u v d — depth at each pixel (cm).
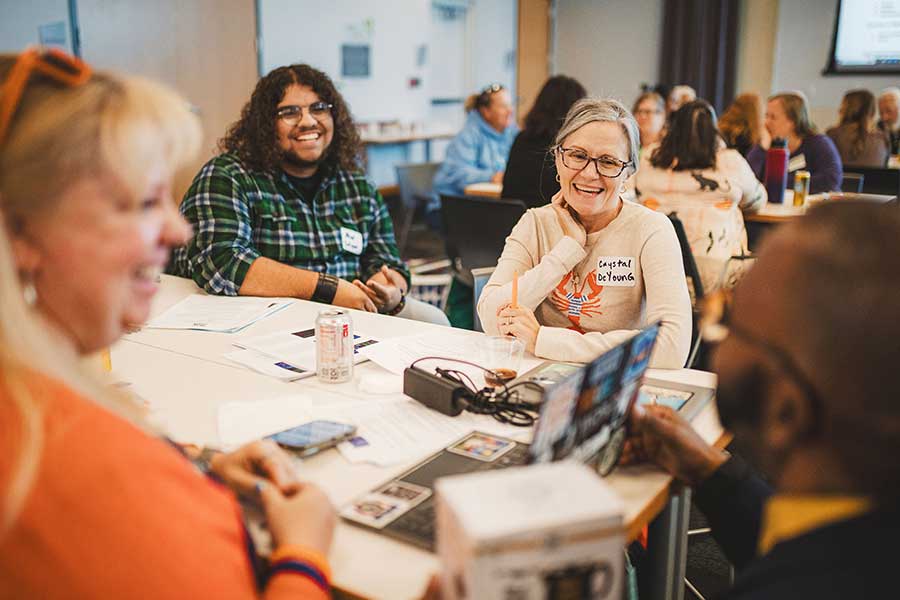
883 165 604
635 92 1015
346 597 91
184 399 152
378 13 820
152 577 66
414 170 605
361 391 157
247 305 228
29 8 695
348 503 110
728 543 113
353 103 812
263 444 111
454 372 162
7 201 72
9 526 62
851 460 61
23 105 72
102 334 81
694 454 116
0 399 66
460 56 980
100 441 68
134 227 78
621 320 198
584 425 100
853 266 60
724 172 351
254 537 98
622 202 201
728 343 69
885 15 840
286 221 267
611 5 1008
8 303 69
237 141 267
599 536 66
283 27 714
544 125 383
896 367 57
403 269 293
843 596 57
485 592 64
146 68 647
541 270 194
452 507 68
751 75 934
